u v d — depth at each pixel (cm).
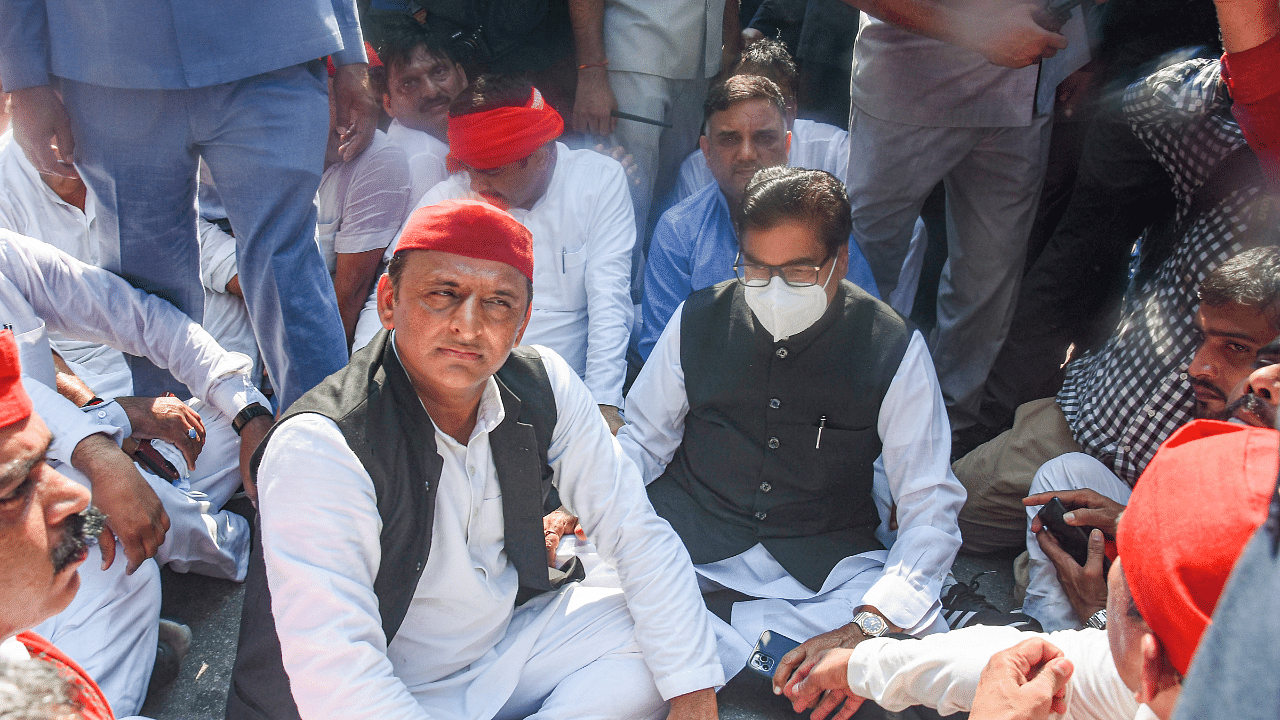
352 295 335
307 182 246
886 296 342
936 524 219
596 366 296
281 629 158
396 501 164
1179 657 99
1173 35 303
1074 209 316
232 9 226
